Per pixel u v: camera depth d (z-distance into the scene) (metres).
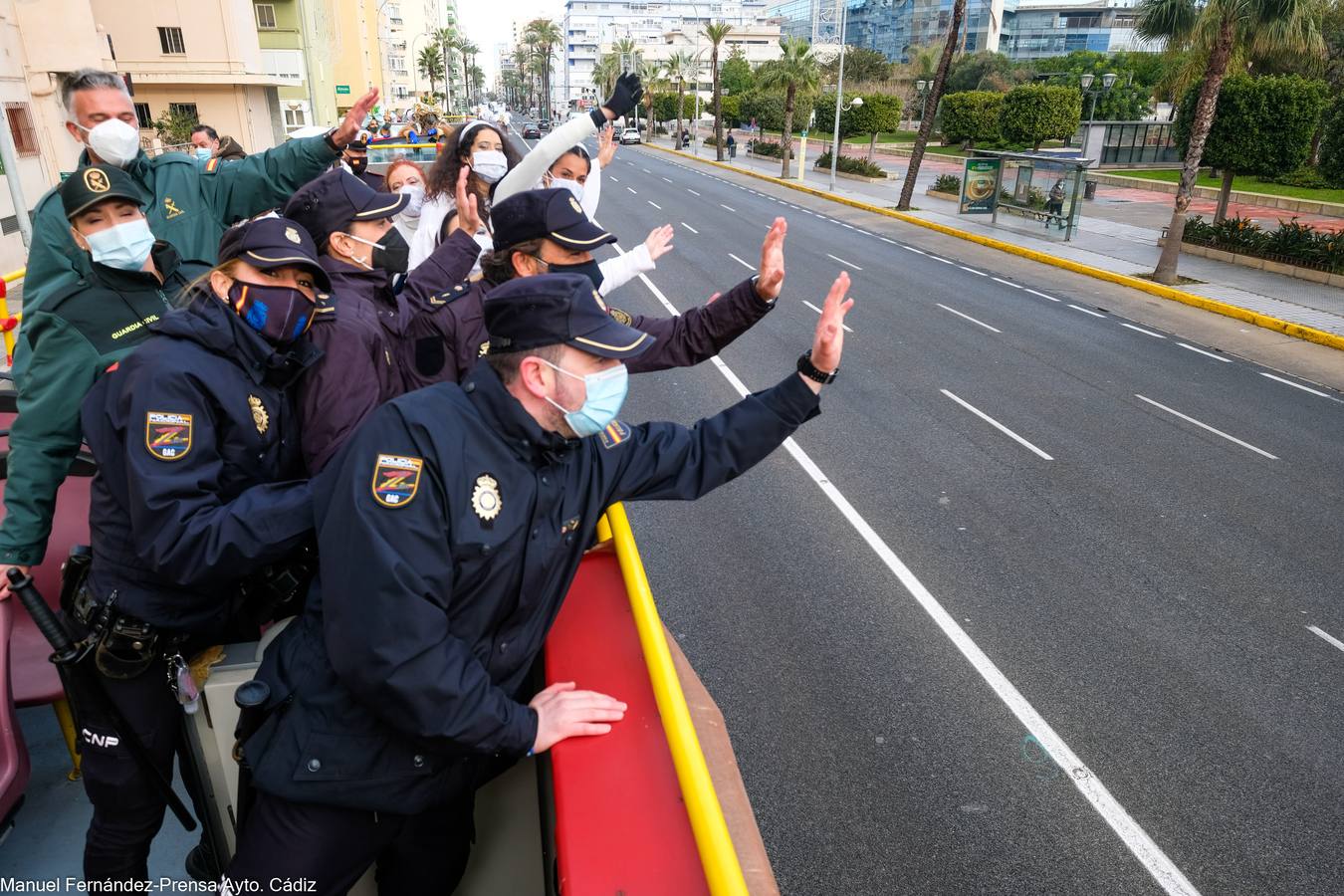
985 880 4.05
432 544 1.46
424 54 93.88
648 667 1.59
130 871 2.01
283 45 41.44
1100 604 6.42
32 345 2.23
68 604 1.94
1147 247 23.80
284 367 1.84
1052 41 142.88
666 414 10.18
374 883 2.00
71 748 2.65
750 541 7.15
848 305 1.85
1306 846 4.32
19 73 16.69
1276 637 6.10
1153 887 4.05
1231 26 17.83
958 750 4.87
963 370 12.53
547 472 1.60
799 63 40.72
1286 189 33.97
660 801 1.45
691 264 20.25
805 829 4.30
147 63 31.33
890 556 6.99
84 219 2.15
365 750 1.57
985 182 28.16
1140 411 11.08
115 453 1.74
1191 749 4.96
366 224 2.44
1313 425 10.85
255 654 1.88
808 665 5.56
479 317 2.57
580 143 3.58
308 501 1.65
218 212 3.37
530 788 1.90
